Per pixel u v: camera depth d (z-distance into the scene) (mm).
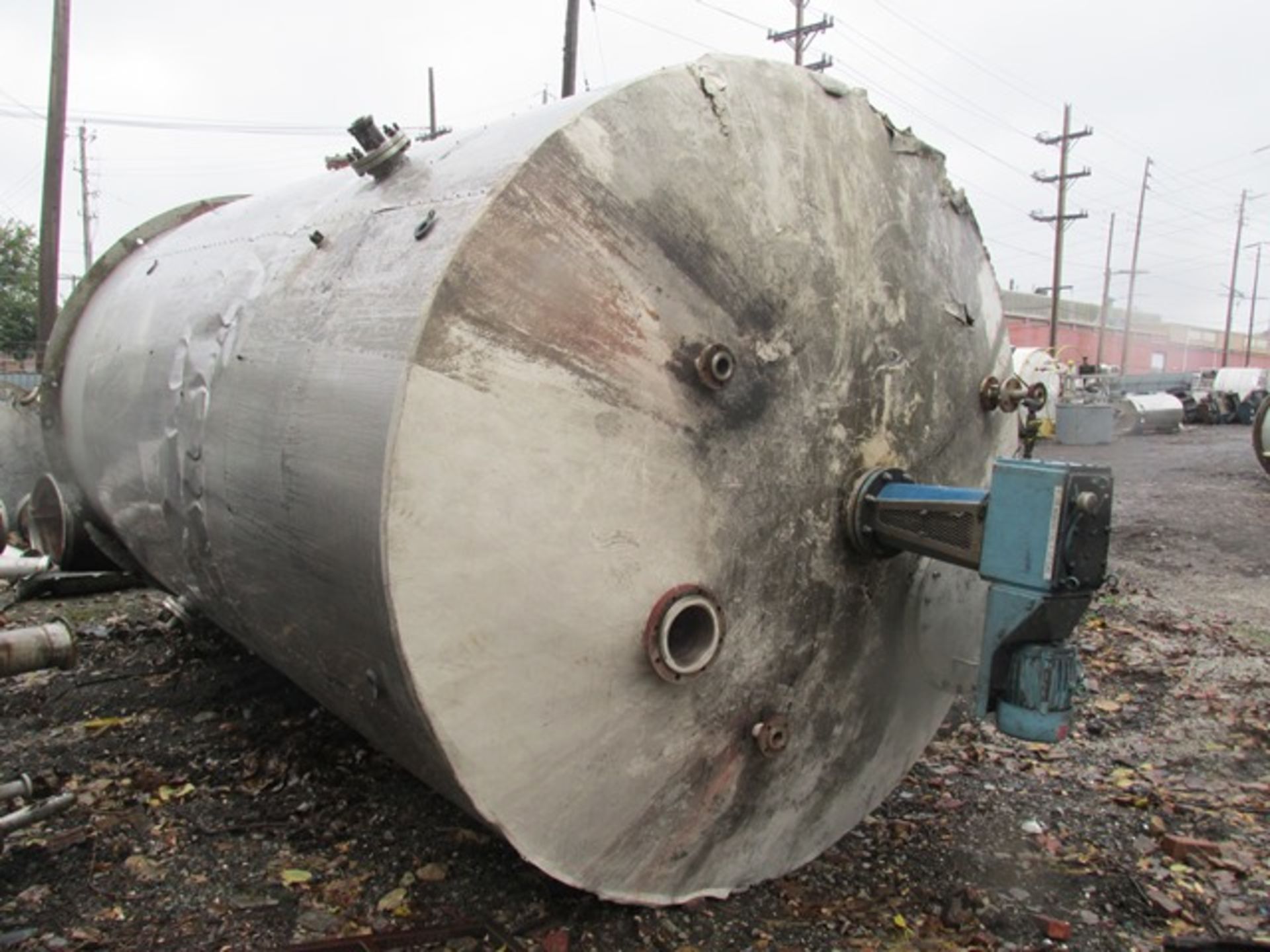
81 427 4387
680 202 2252
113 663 5109
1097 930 2955
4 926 2811
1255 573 8273
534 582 2107
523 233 2043
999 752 4309
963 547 2428
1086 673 5449
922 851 3396
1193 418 28766
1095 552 2240
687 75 2277
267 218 3434
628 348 2184
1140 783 4023
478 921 2789
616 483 2195
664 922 2828
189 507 3102
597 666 2236
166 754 3998
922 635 2994
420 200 2334
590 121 2123
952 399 3033
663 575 2297
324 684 2676
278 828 3357
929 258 2910
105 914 2871
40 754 4016
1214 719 4770
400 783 3664
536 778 2219
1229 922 3021
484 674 2084
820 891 3088
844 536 2678
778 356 2463
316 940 2729
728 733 2559
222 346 2932
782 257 2449
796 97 2502
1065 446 20750
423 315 1946
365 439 2018
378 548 1959
